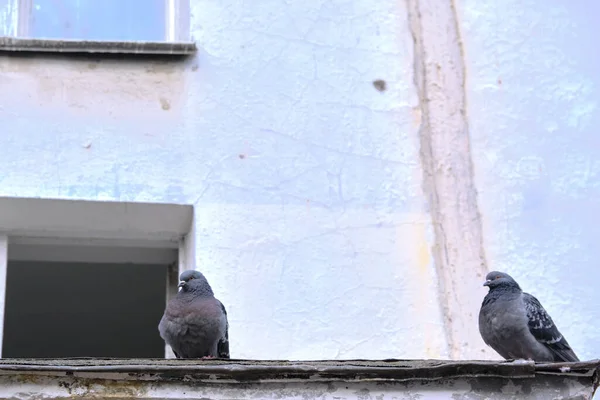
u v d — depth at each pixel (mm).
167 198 12383
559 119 13125
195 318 11195
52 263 14867
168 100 12781
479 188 12750
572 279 12445
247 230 12352
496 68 13297
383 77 13156
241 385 8523
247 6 13297
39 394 8312
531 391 8703
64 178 12336
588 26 13570
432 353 12000
